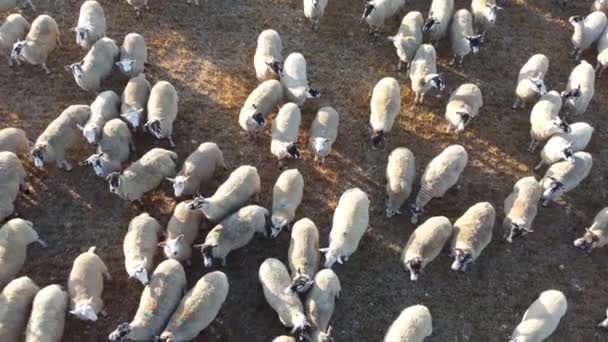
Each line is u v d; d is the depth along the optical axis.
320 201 17.91
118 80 20.20
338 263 16.64
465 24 20.69
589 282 16.81
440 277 16.61
